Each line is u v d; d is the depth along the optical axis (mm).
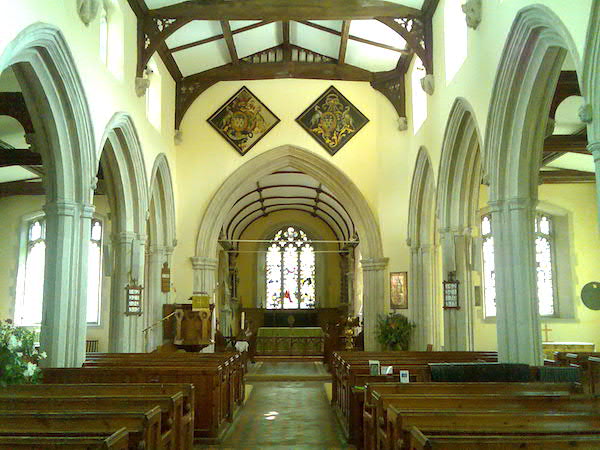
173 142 19547
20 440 4012
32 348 7605
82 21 11109
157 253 18797
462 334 14203
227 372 11148
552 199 20453
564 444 3842
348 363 10961
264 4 14914
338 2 15094
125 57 13922
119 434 4340
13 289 20922
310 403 13719
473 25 11727
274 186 26422
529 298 10539
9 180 20250
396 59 18781
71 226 11219
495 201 10930
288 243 32750
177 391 7227
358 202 19625
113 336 14383
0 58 8070
